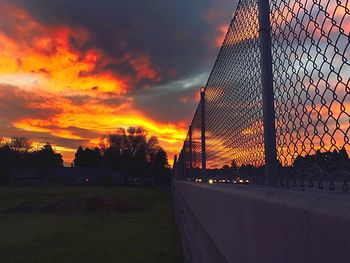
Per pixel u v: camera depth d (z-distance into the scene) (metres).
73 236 21.91
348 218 1.30
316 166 2.12
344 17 1.81
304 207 1.65
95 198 45.34
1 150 121.31
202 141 8.04
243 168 3.86
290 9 2.45
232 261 3.10
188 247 9.90
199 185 6.32
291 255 1.77
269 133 2.77
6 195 62.91
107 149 129.25
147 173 120.00
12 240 20.41
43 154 124.69
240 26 3.94
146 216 36.38
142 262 13.88
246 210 2.61
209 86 7.20
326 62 1.97
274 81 2.78
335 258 1.38
